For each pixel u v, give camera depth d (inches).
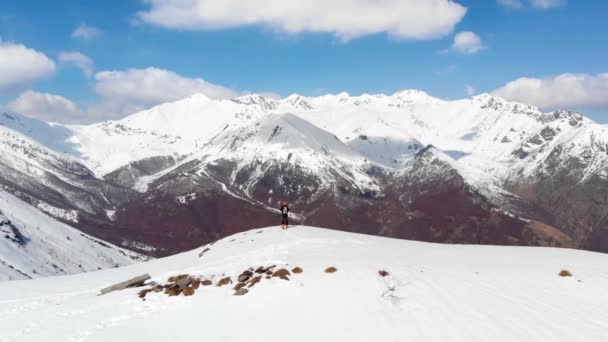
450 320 619.8
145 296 887.1
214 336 630.5
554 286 770.2
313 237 1513.3
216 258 1441.9
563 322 609.0
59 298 1039.6
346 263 983.6
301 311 690.8
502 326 596.1
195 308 765.3
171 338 637.9
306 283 826.8
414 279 821.2
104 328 712.4
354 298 725.9
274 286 822.5
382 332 593.3
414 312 655.1
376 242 1433.3
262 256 1231.5
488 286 771.4
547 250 1250.0
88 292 1107.9
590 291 738.8
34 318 828.0
